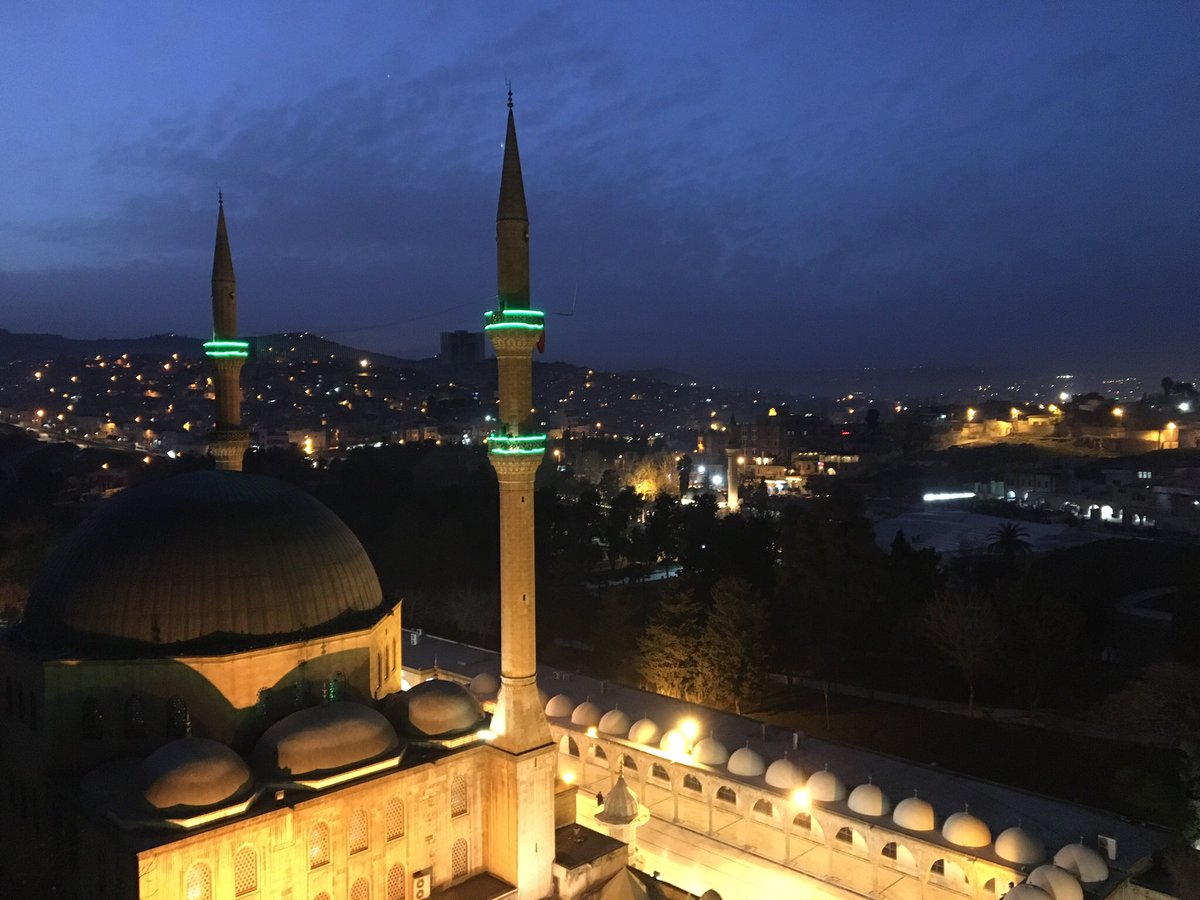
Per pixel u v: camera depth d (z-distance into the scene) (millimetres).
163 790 34844
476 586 107438
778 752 59500
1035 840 44719
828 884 49906
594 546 131375
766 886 50469
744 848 54344
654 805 59875
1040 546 139250
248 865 36125
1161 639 89250
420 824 41688
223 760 36531
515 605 44250
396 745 41688
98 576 41500
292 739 38719
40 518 121875
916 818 47969
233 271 61469
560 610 100062
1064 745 67000
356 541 50062
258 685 41250
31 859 39938
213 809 35125
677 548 127062
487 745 44125
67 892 37938
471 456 190625
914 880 49594
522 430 44531
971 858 44781
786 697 81062
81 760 39656
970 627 74688
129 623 40469
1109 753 64562
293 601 43250
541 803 44031
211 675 40062
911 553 97562
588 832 48469
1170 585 110750
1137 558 120688
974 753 66562
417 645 81250
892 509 189875
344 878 38969
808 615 89500
